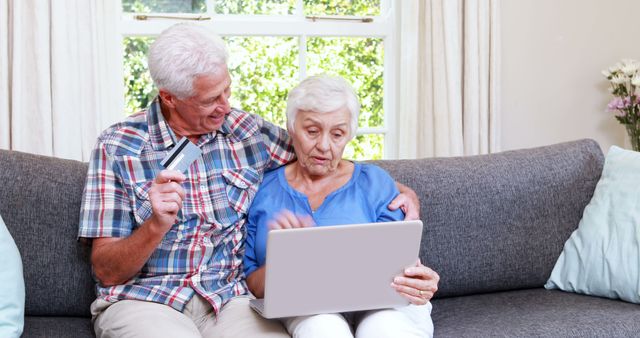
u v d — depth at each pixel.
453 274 2.37
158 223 1.85
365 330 1.84
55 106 2.69
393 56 3.20
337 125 2.02
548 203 2.46
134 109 3.03
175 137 2.07
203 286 2.02
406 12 3.06
